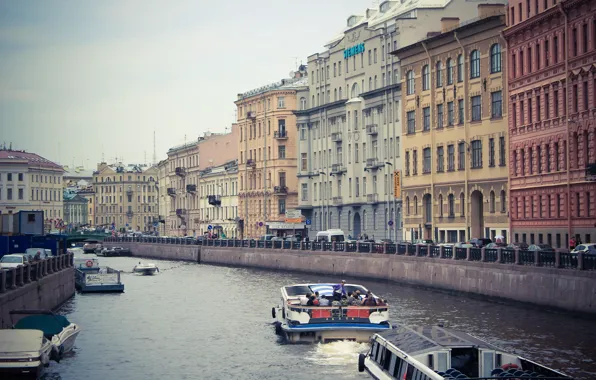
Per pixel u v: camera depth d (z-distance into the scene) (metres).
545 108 81.88
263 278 100.25
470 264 70.12
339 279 94.25
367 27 124.44
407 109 108.25
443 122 100.44
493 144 91.69
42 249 80.69
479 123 93.75
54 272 68.88
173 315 66.25
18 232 95.44
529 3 84.00
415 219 107.38
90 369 45.72
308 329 49.88
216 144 194.38
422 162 105.31
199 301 75.88
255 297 78.38
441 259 75.19
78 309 70.38
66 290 76.00
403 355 35.22
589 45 74.12
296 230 144.75
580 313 55.97
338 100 131.88
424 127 104.75
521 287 62.66
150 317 65.12
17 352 38.19
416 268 79.81
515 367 32.91
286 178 154.88
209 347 51.62
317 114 139.38
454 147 98.50
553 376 31.45
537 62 83.00
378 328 49.97
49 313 46.72
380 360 38.34
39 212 96.25
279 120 155.00
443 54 99.81
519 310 61.56
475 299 69.19
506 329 53.16
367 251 91.31
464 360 34.72
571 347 47.06
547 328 53.03
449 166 99.75
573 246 71.00
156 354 49.75
